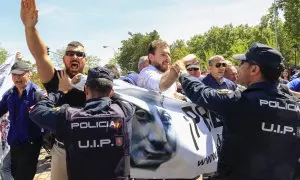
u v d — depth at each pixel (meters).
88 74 3.05
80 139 2.84
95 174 2.81
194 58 3.42
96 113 2.89
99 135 2.84
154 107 3.40
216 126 3.57
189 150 3.35
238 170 2.84
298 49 46.41
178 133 3.36
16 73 4.95
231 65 6.05
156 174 3.30
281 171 2.81
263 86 2.88
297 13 42.50
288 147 2.83
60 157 3.45
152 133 3.32
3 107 5.23
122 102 3.13
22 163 4.99
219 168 2.96
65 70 3.65
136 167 3.28
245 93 2.89
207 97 2.94
